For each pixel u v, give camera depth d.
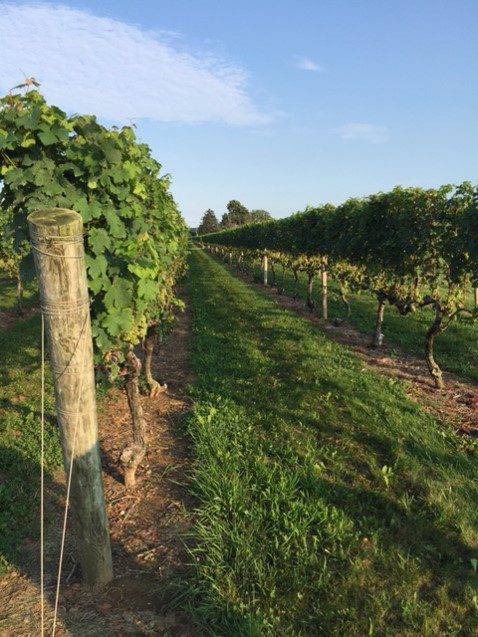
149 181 5.18
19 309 12.10
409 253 7.43
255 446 4.57
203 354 8.11
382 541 3.23
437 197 6.88
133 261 3.52
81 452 2.62
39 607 2.72
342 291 10.90
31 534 3.39
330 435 4.86
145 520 3.60
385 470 4.07
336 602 2.66
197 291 17.19
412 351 8.67
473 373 7.14
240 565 2.91
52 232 2.31
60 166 3.07
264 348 8.45
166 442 4.96
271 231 20.66
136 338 3.95
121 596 2.81
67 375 2.51
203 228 116.81
